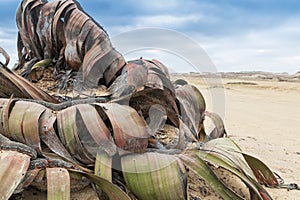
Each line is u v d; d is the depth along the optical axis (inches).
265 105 500.7
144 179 89.2
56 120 94.0
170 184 89.0
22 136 89.0
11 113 91.7
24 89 108.7
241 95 673.0
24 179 78.5
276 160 187.2
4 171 74.0
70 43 140.1
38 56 167.6
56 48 156.9
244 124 315.9
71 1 145.6
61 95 137.6
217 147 117.7
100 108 97.4
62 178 77.5
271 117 371.9
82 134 92.0
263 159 188.1
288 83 984.9
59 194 74.9
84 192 97.5
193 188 121.3
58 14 146.6
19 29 169.5
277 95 673.0
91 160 92.3
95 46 128.6
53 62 161.5
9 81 107.3
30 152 83.2
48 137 90.4
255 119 353.4
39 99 111.7
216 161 106.8
